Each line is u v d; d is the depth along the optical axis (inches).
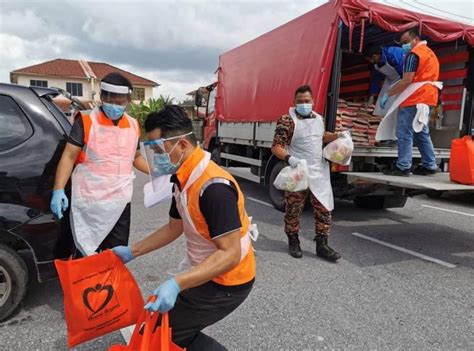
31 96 125.6
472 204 313.0
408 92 191.3
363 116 248.4
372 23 204.7
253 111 307.4
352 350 108.8
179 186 71.7
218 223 66.9
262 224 238.1
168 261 171.8
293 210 178.5
